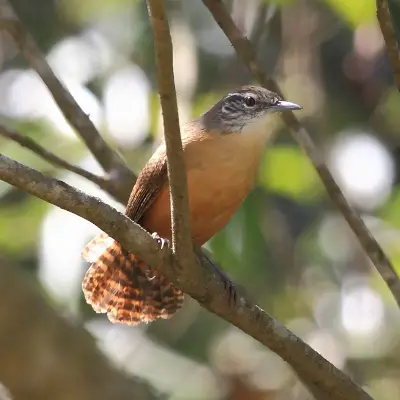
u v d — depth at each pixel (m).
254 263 11.92
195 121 9.43
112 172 9.98
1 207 12.33
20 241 12.05
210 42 12.91
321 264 13.55
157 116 12.01
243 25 11.42
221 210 9.08
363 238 8.74
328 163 13.12
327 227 13.45
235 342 14.09
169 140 6.95
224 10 9.34
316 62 13.22
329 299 13.62
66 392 11.11
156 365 13.34
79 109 10.10
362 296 13.57
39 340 11.07
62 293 11.42
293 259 13.30
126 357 13.31
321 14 13.06
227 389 13.41
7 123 12.04
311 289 13.59
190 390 13.14
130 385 11.54
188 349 13.70
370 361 13.41
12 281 11.04
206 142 8.91
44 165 11.41
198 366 13.56
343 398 8.15
